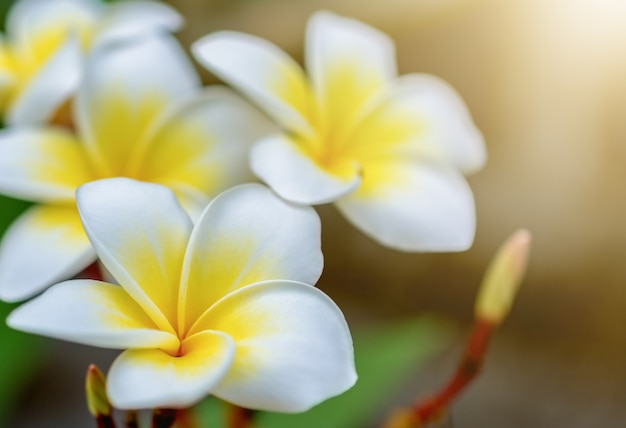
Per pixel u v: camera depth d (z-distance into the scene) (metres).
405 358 0.53
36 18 0.51
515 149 0.86
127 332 0.34
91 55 0.44
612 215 0.83
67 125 0.47
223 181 0.43
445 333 0.84
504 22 0.85
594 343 0.84
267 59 0.43
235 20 0.89
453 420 0.79
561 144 0.85
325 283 0.89
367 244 0.88
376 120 0.44
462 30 0.86
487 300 0.45
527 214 0.84
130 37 0.45
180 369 0.35
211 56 0.42
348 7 0.87
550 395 0.81
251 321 0.36
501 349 0.85
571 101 0.84
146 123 0.44
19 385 0.75
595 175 0.84
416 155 0.43
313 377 0.35
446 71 0.87
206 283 0.37
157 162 0.43
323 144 0.43
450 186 0.42
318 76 0.43
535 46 0.84
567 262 0.84
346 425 0.51
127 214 0.37
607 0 0.82
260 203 0.38
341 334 0.35
